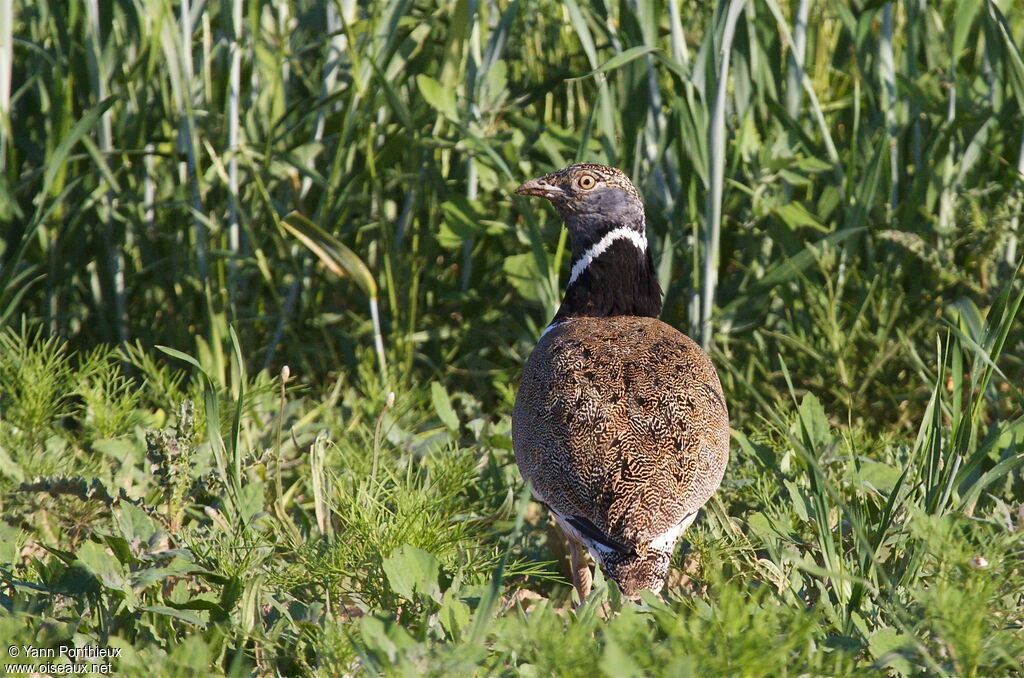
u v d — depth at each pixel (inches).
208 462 397.7
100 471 408.8
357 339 550.6
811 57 592.7
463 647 253.1
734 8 481.1
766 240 534.3
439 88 489.4
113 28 521.3
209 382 344.8
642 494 321.7
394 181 562.6
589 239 425.4
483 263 565.9
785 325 530.6
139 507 351.3
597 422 336.2
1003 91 504.1
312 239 489.4
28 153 531.8
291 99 585.6
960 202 508.7
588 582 357.4
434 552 336.8
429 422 500.1
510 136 534.9
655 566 315.6
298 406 480.7
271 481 381.1
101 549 307.4
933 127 536.1
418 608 306.8
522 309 561.3
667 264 506.3
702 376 362.3
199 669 256.7
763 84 523.2
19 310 543.8
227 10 499.5
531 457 349.7
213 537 334.3
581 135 516.1
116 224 527.5
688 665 232.7
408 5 505.0
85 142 485.1
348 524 341.1
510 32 554.3
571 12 468.4
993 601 292.7
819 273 522.0
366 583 322.0
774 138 541.0
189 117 497.7
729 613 257.6
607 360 357.4
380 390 489.4
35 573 320.8
